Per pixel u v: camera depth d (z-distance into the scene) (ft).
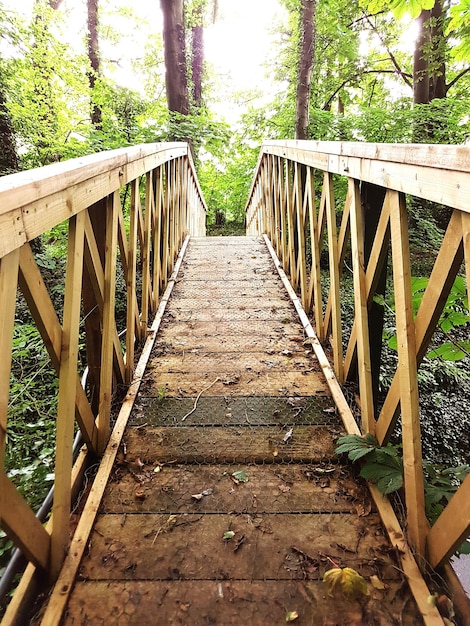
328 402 6.82
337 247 7.35
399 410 5.04
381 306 6.46
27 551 3.67
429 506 4.89
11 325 3.16
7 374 3.12
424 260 15.48
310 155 8.68
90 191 4.91
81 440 5.72
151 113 22.99
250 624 3.71
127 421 6.40
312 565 4.23
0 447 3.21
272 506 4.95
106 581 4.08
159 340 8.93
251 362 8.03
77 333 4.56
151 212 10.30
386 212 5.12
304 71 18.22
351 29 26.37
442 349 5.84
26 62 20.20
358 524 4.70
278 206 14.44
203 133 19.71
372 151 5.08
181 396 7.03
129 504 4.99
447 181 3.48
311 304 9.91
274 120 26.53
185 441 6.01
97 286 5.63
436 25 20.34
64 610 3.79
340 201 16.49
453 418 11.35
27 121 18.48
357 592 3.90
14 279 3.21
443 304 4.12
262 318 9.89
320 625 3.69
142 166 8.09
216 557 4.33
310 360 8.07
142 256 8.91
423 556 4.22
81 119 25.21
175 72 22.38
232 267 13.74
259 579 4.10
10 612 3.72
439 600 3.85
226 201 42.65
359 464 5.51
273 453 5.77
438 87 23.95
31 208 3.43
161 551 4.39
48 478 6.06
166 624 3.70
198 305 10.71
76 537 4.46
